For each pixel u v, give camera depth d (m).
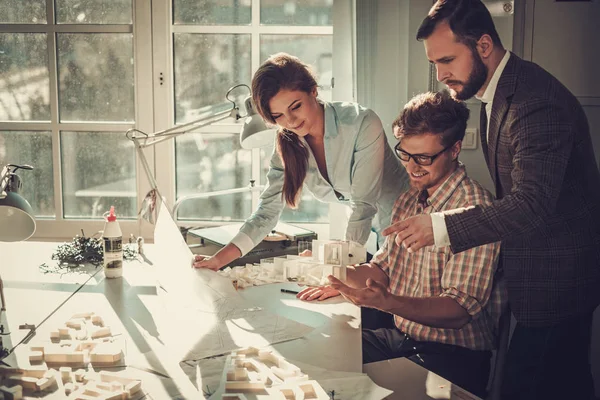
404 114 1.50
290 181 1.83
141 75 2.57
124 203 2.67
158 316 1.44
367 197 1.89
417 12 2.29
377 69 2.32
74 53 2.58
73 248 1.96
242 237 1.87
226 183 2.67
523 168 1.40
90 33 2.57
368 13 2.27
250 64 2.60
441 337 1.49
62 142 2.62
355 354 1.24
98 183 2.65
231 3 2.57
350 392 1.06
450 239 1.33
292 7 2.56
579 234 1.54
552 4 2.28
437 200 1.56
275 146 1.89
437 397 1.09
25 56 2.57
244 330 1.36
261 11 2.57
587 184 1.54
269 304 1.58
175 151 2.65
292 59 1.66
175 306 1.51
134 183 2.65
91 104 2.61
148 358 1.18
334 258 1.71
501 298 1.57
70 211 2.67
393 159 2.01
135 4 2.52
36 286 1.68
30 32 2.55
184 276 1.71
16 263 1.92
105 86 2.61
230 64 2.61
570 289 1.55
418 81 2.33
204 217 2.69
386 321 1.93
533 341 1.59
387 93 2.33
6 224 1.59
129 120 2.63
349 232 1.92
